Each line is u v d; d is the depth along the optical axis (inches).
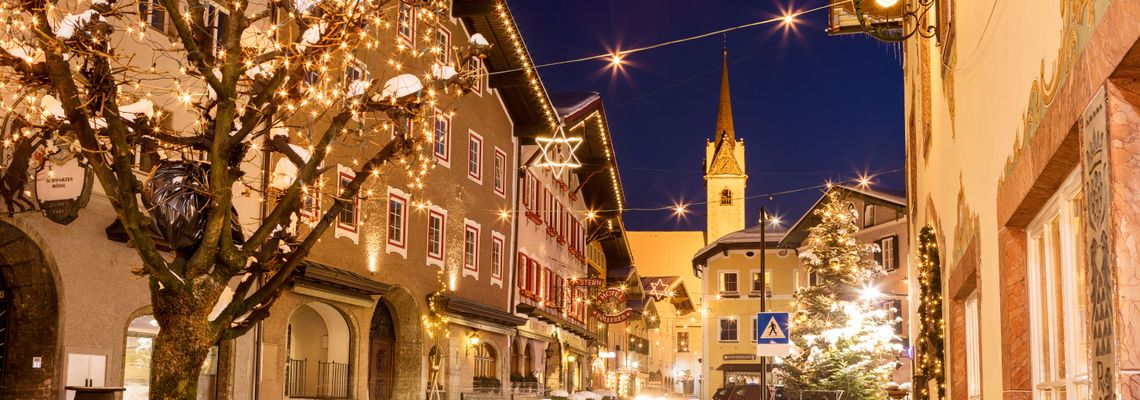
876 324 1386.6
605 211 2032.5
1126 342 128.9
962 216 331.6
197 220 380.2
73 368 642.2
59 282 633.0
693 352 3319.4
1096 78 134.8
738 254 2409.0
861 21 368.5
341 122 381.4
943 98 395.2
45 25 342.0
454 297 1186.6
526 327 1530.5
